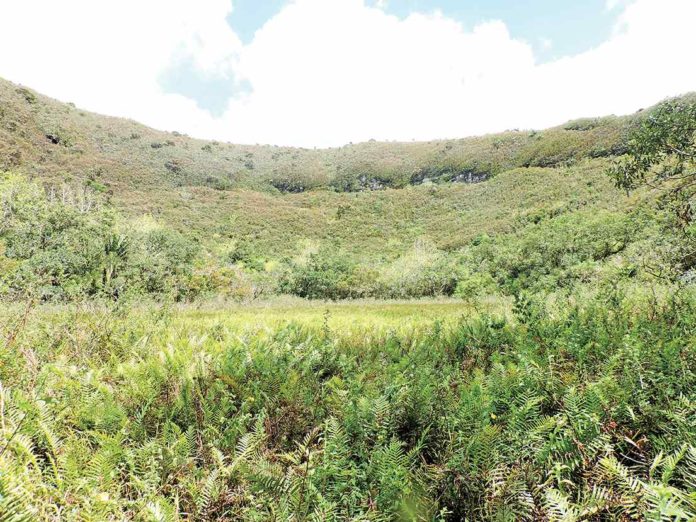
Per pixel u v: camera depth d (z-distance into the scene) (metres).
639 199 23.77
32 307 5.40
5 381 3.23
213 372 3.64
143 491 2.02
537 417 2.42
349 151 158.75
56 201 28.20
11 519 1.52
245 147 162.38
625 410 2.28
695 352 2.96
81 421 2.73
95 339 5.11
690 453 1.67
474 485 1.82
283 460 2.37
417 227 84.69
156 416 2.96
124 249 20.77
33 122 91.25
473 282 31.84
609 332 4.02
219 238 70.50
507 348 4.13
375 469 2.01
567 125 115.06
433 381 3.00
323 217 92.56
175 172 111.25
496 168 109.88
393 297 38.56
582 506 1.66
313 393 3.19
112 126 120.81
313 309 21.89
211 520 1.97
